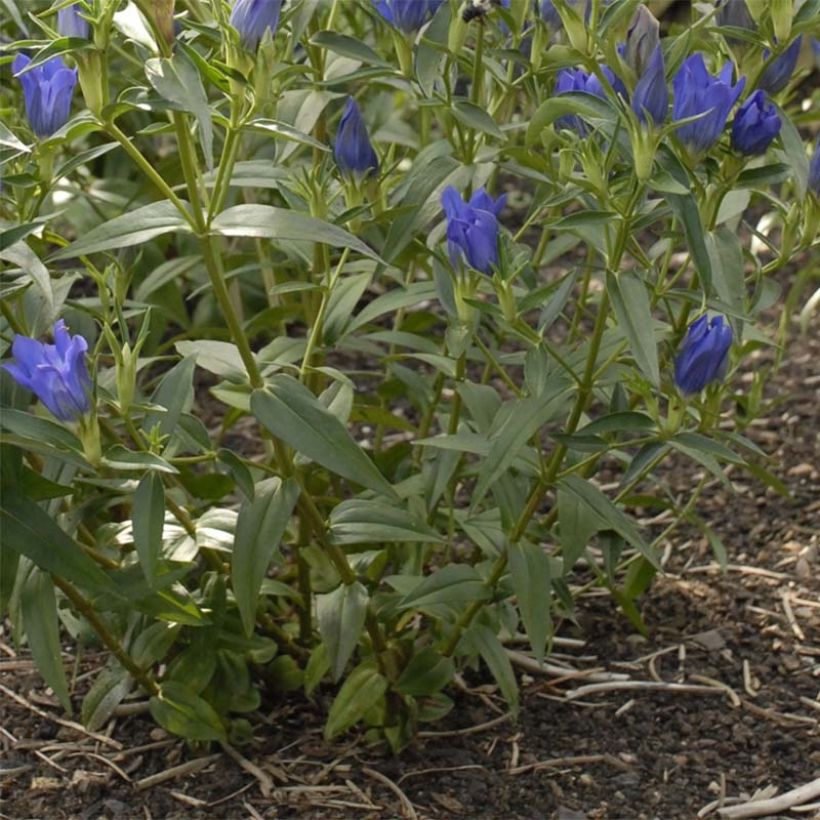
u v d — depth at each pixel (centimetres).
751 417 548
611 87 357
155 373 712
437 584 433
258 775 466
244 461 405
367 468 369
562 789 463
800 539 607
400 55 425
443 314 768
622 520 409
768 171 380
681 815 451
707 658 536
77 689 515
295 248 480
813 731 491
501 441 388
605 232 371
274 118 410
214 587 450
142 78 626
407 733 473
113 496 416
